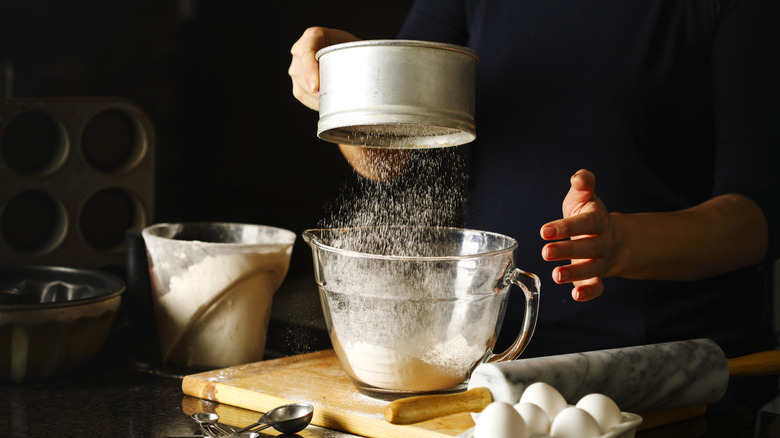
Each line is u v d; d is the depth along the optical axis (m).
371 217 1.89
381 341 1.44
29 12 2.39
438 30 2.00
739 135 1.73
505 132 1.90
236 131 2.95
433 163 1.92
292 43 2.86
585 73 1.85
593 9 1.84
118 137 2.04
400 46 1.42
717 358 1.48
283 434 1.44
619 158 1.83
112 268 2.05
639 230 1.55
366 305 1.44
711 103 1.83
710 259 1.62
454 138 1.55
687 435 1.46
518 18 1.90
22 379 1.58
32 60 2.40
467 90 1.46
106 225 2.06
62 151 1.97
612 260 1.54
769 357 1.53
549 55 1.87
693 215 1.63
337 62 1.45
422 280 1.42
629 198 1.83
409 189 1.91
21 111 1.91
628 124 1.82
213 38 2.90
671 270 1.61
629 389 1.42
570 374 1.39
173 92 2.89
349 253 1.43
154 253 1.67
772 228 1.68
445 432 1.39
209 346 1.67
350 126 1.48
